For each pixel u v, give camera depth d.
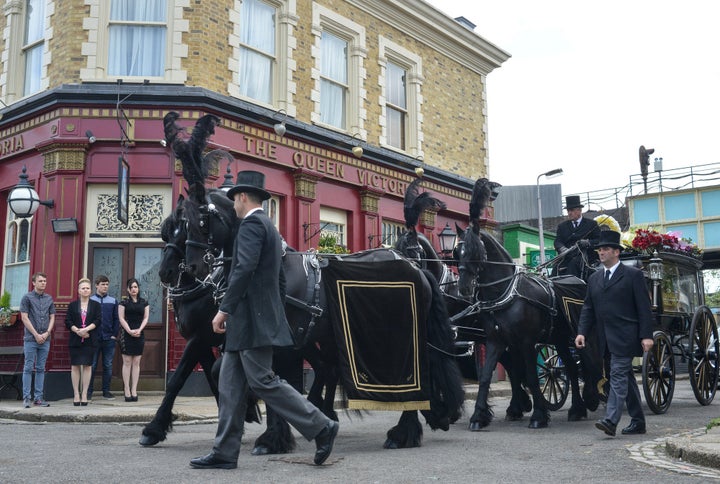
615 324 7.55
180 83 13.34
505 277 8.70
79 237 12.88
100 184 13.22
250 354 5.38
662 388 9.96
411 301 6.85
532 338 8.70
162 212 13.21
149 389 12.85
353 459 5.97
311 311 6.51
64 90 12.92
